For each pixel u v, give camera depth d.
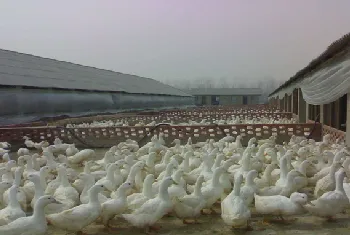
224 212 7.26
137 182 9.56
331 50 14.10
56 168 10.12
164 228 7.84
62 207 7.89
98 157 17.31
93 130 20.66
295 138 16.75
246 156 10.30
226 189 9.27
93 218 7.15
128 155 12.11
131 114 39.50
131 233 7.62
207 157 10.45
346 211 8.66
